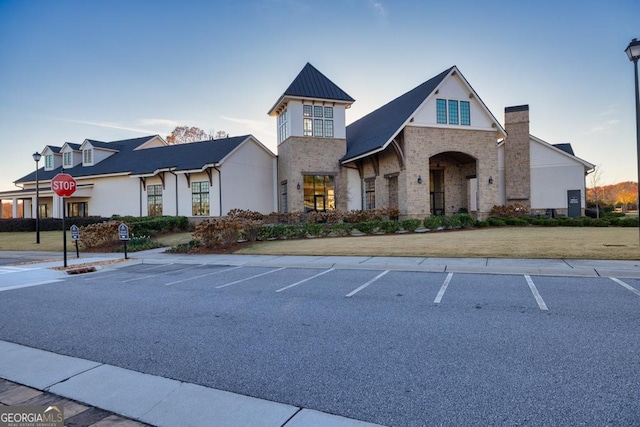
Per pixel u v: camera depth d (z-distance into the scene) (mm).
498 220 21250
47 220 28531
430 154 20938
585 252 10273
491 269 8805
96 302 7086
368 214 20391
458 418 2637
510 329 4645
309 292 7266
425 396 2996
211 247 15117
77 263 12781
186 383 3434
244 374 3588
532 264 9109
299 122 23953
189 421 2748
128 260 13258
